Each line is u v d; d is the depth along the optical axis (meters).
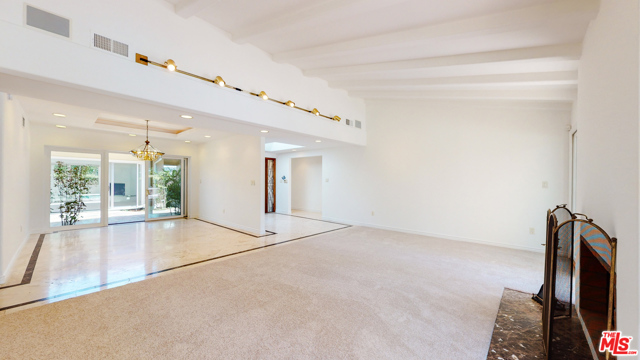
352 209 7.02
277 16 3.14
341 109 5.86
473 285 3.12
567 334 2.07
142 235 5.70
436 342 2.05
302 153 8.55
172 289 2.95
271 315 2.41
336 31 3.21
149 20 2.83
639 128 1.17
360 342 2.04
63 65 2.26
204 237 5.54
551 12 2.18
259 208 5.88
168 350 1.92
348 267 3.70
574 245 2.48
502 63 3.14
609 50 1.63
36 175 5.66
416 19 2.78
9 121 3.53
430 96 4.80
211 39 3.41
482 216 5.09
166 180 7.73
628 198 1.29
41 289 2.94
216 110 3.45
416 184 5.89
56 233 5.79
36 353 1.87
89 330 2.15
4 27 1.99
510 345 2.01
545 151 4.51
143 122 6.04
